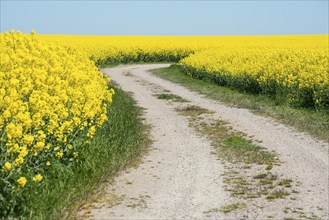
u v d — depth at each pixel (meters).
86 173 8.12
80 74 10.70
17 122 6.82
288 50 28.27
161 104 18.06
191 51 48.84
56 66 10.18
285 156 10.30
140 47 46.53
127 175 8.77
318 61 21.44
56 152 7.98
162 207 7.09
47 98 8.01
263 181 8.48
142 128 13.18
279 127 13.28
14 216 6.07
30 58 9.84
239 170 9.24
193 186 8.20
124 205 7.11
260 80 19.89
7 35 11.64
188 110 16.59
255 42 60.38
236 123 13.95
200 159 10.11
